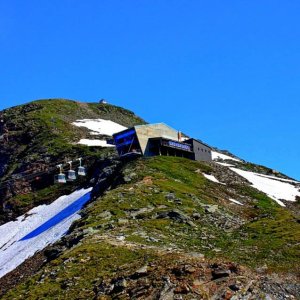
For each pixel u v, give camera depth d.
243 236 55.53
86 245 48.97
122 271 38.44
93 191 95.88
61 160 131.62
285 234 53.72
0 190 129.38
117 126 179.62
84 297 35.78
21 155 146.38
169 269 34.25
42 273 44.31
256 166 140.12
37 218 100.00
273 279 36.38
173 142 106.94
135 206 64.69
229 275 33.03
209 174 99.75
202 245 51.03
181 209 65.06
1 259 77.88
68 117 181.25
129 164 95.88
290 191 110.25
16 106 189.50
